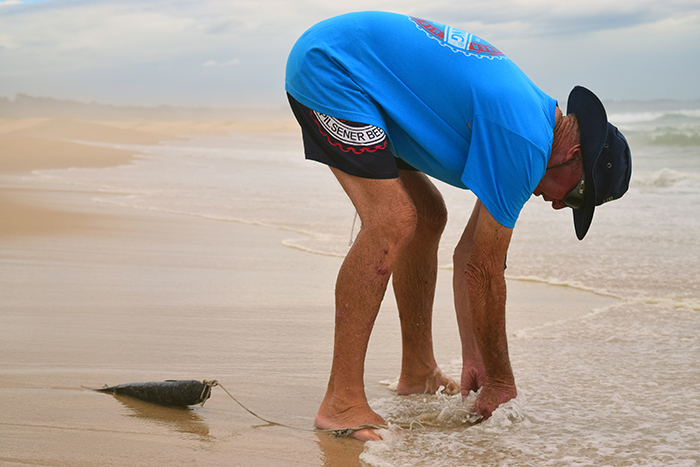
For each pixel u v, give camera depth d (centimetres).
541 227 838
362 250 247
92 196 1147
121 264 616
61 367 324
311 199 1134
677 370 337
